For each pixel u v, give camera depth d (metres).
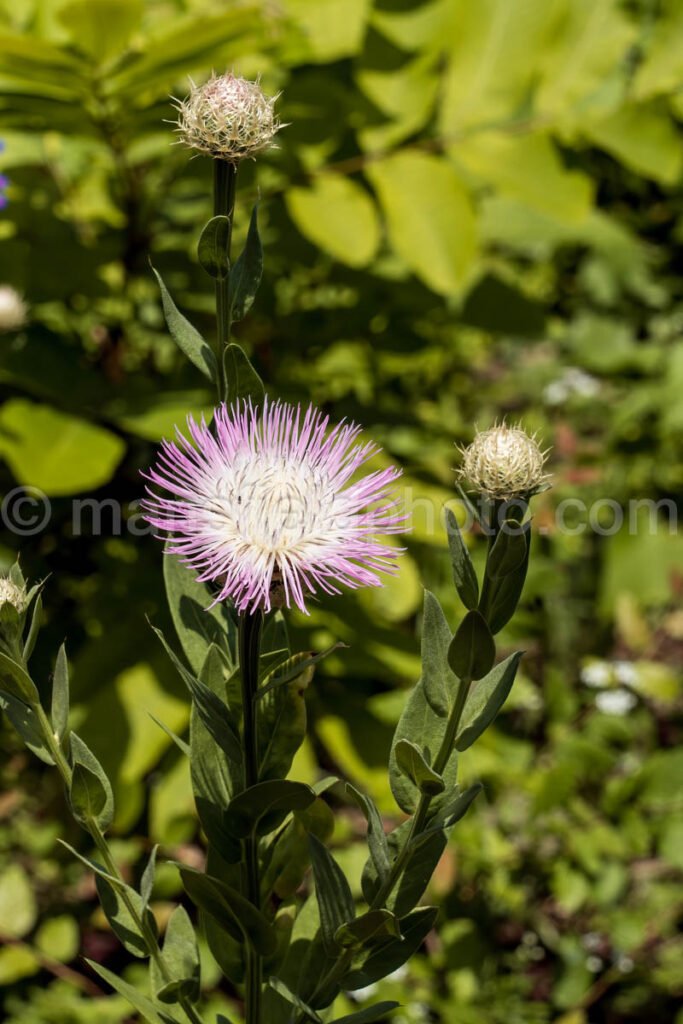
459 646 0.93
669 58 1.70
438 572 1.91
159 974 0.99
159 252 1.79
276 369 2.00
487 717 0.94
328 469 0.95
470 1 1.68
